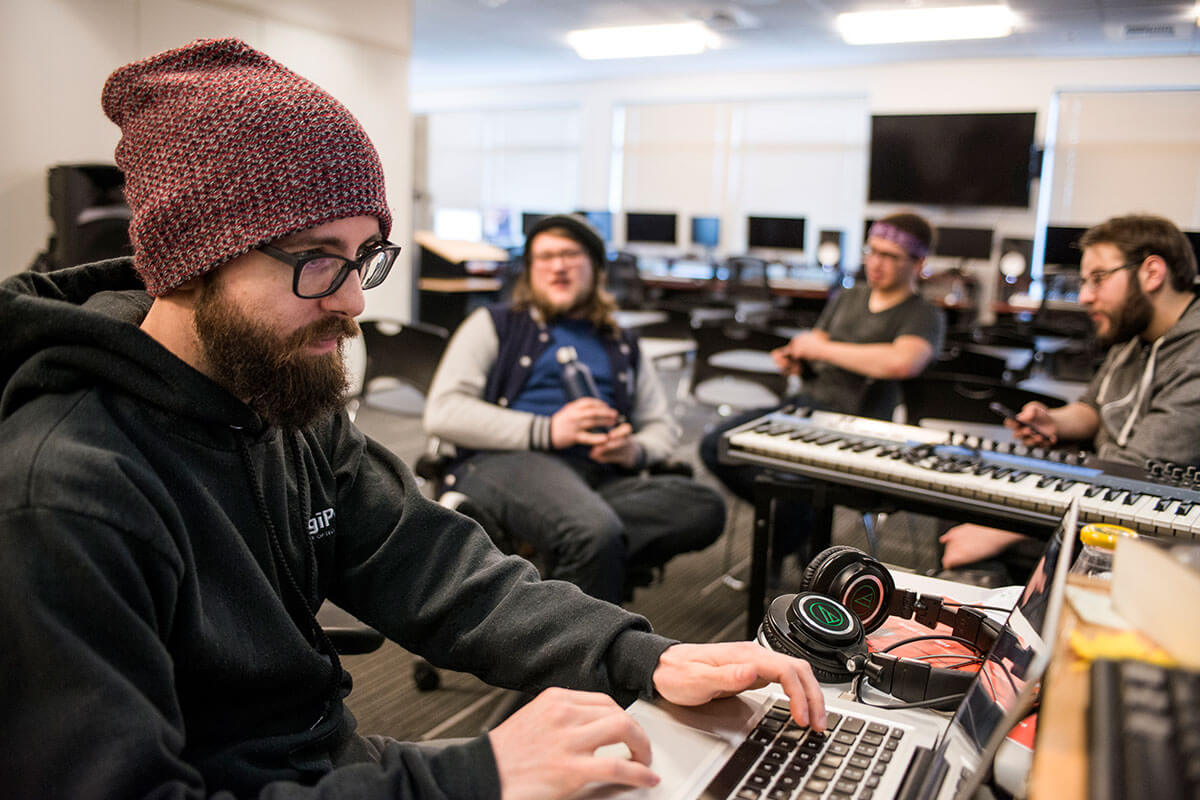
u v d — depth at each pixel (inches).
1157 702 20.8
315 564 39.2
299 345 32.2
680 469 98.7
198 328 31.8
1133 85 314.8
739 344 145.4
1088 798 18.3
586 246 97.0
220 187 29.9
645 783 28.3
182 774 27.1
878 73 353.7
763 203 390.6
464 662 40.7
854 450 79.0
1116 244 86.7
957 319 319.0
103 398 30.9
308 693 36.4
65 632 25.9
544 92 432.1
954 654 41.6
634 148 416.5
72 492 27.0
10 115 157.8
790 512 111.9
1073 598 25.5
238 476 34.5
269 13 191.6
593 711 30.9
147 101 30.7
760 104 383.6
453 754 29.3
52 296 34.5
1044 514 68.0
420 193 296.7
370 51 216.8
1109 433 89.0
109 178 152.9
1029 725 32.1
